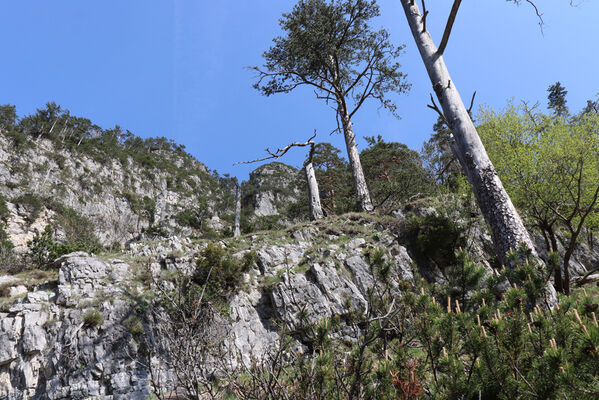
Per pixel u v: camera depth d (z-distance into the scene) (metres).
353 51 21.28
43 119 98.25
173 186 123.62
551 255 3.86
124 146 135.62
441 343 2.99
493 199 6.93
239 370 3.35
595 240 17.56
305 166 21.83
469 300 4.49
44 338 10.89
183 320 3.68
